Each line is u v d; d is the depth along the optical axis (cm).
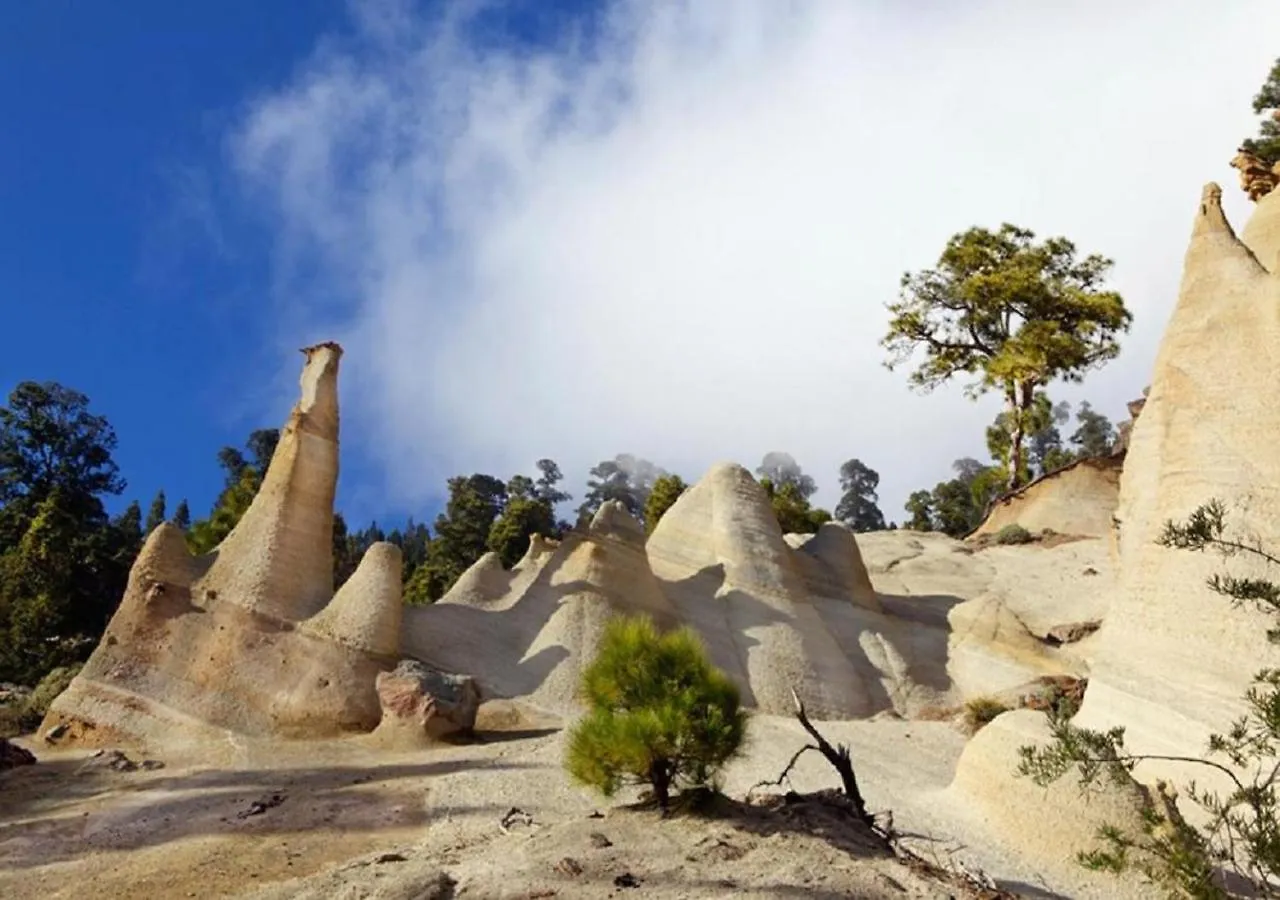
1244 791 785
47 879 1158
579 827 1120
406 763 1714
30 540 4584
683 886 935
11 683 3591
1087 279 4797
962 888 1013
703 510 2794
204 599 2192
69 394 6894
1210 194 1941
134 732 1969
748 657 2361
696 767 1192
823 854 1031
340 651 2077
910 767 1752
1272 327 1698
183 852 1247
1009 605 3250
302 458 2359
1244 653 1447
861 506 10956
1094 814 1247
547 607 2412
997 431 5622
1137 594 1669
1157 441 2162
